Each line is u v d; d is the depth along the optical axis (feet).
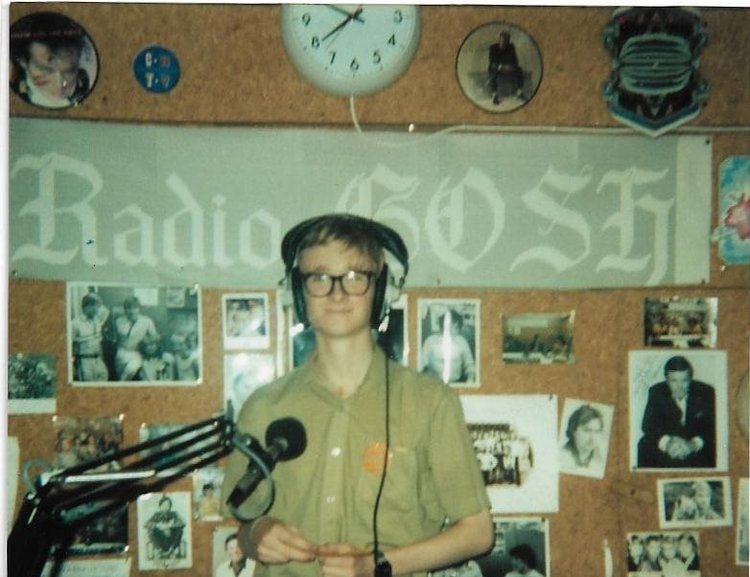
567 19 3.60
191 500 3.54
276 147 3.55
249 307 3.56
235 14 3.53
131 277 3.53
